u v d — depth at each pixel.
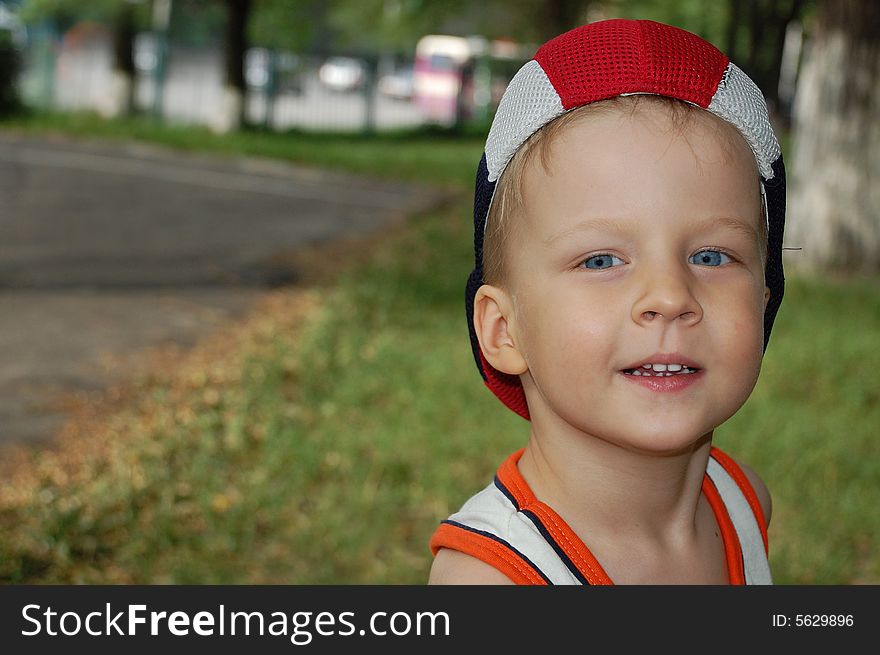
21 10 28.88
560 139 1.03
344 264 10.41
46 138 21.36
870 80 9.77
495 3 32.38
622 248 1.00
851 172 9.88
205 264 10.22
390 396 6.02
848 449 5.34
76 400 5.85
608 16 21.23
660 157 1.00
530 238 1.05
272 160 20.28
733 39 4.19
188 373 6.40
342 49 34.28
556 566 1.09
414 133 30.30
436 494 4.68
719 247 1.01
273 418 5.50
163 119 27.78
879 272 9.89
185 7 28.61
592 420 1.02
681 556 1.17
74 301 8.34
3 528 4.12
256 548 4.18
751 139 1.05
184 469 4.78
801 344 7.07
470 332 1.27
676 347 0.98
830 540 4.37
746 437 5.32
